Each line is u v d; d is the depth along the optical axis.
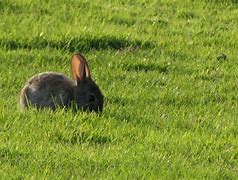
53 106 32.09
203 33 47.19
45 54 40.94
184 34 46.78
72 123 30.64
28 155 27.69
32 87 32.41
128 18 48.72
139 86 37.50
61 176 26.14
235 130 32.03
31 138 29.09
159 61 41.53
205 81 39.06
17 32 43.94
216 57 43.03
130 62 40.88
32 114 31.28
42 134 29.59
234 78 39.91
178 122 32.41
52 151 28.17
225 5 53.12
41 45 42.66
